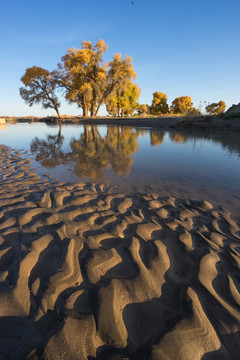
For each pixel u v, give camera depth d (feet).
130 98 135.44
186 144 23.76
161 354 3.03
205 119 41.81
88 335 3.27
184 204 8.16
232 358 3.05
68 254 5.03
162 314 3.63
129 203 8.11
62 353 3.02
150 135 33.88
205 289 4.17
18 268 4.57
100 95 101.65
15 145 25.04
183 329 3.37
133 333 3.33
